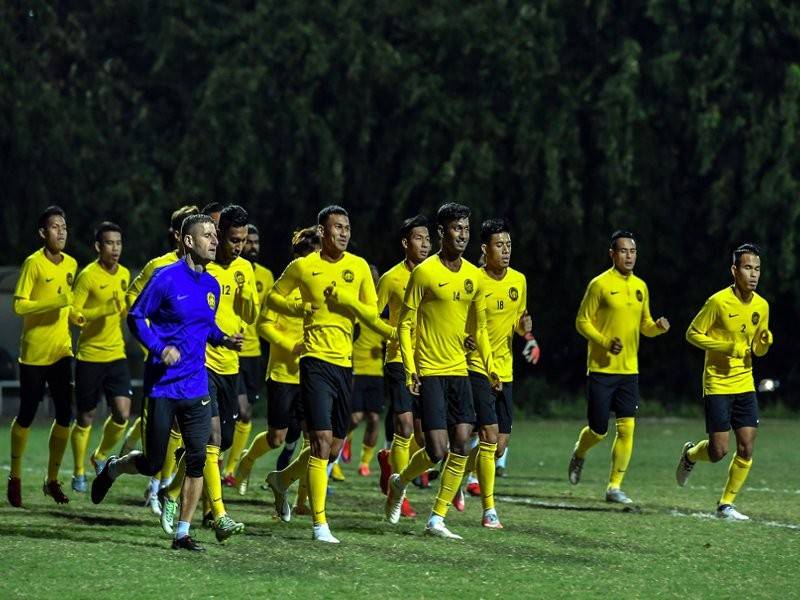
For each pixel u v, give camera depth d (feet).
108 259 112.57
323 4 261.44
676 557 82.94
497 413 104.99
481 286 92.12
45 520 94.12
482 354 93.40
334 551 82.53
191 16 269.64
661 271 252.62
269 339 103.81
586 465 152.46
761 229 235.20
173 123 288.51
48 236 106.11
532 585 72.54
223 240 95.61
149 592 68.44
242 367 124.57
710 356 105.60
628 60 239.91
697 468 149.89
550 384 272.31
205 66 276.00
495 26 252.01
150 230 259.19
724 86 238.89
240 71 255.70
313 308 89.61
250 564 77.10
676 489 127.03
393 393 108.58
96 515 97.50
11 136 255.29
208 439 81.92
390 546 85.20
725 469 149.18
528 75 246.88
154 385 80.64
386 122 259.19
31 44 280.51
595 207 245.65
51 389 104.78
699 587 73.05
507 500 115.14
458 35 252.62
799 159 234.38
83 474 113.70
